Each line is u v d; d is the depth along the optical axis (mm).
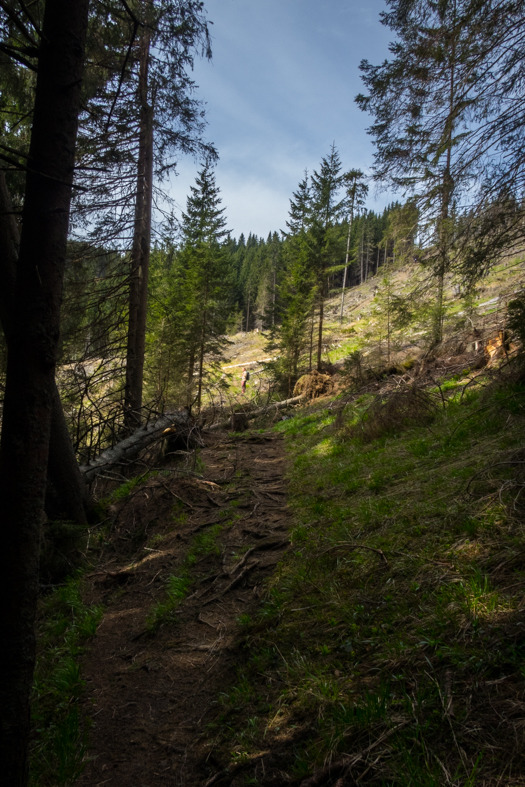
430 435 6594
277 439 12633
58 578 5707
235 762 2355
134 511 7195
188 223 22922
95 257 10578
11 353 2295
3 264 5480
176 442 9977
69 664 3705
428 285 8617
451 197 7070
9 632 2176
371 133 11109
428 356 13844
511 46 5945
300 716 2457
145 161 10859
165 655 3695
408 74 8500
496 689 2002
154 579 5152
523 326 6168
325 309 38188
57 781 2596
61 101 2328
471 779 1610
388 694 2230
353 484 5836
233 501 6906
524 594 2494
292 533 5145
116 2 5527
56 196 2324
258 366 36625
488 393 6668
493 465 3904
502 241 5980
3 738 2105
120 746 2832
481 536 3260
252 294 73750
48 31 2314
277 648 3145
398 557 3533
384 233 13109
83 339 10531
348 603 3266
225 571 4750
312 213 24594
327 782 1931
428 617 2701
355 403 12562
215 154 11102
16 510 2225
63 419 6711
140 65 10039
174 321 20656
